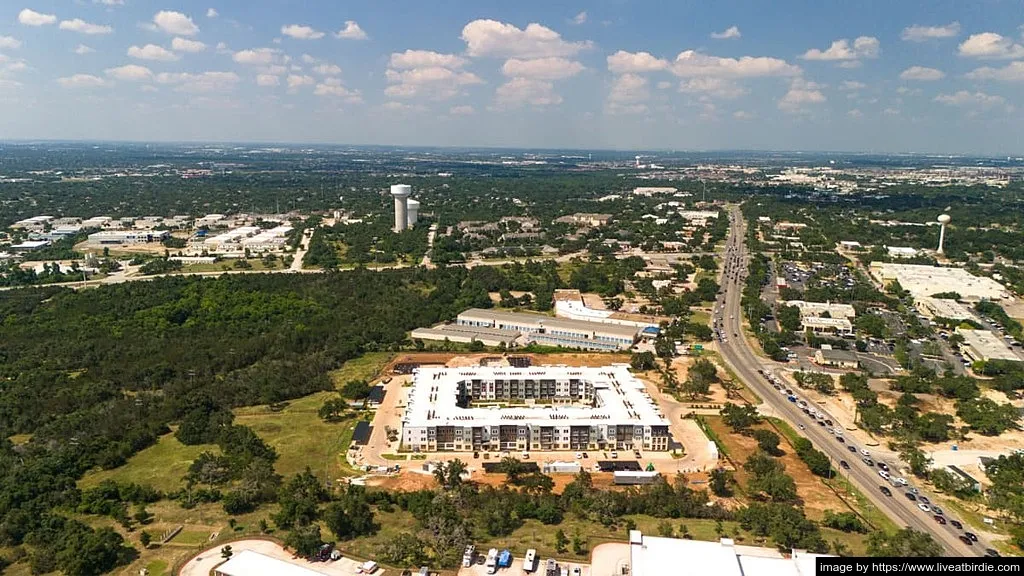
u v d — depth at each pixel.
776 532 169.38
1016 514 184.00
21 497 191.25
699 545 155.62
